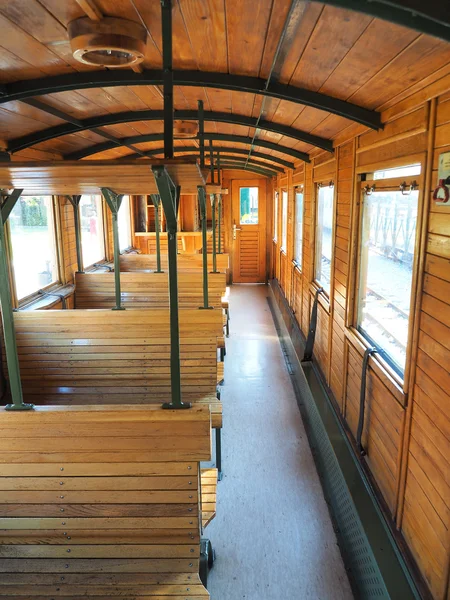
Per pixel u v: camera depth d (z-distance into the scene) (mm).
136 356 3578
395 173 2697
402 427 2443
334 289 4238
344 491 2957
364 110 2660
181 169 1727
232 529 2967
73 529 2055
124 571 1996
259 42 1969
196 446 2016
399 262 2723
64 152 4680
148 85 2637
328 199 4898
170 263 2002
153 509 2037
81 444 2035
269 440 4039
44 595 1891
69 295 5074
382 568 2242
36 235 4551
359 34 1683
